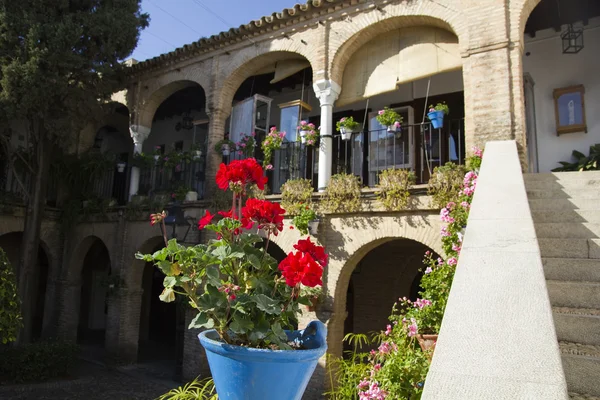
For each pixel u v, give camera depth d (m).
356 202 8.86
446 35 9.02
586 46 10.03
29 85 10.89
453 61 8.86
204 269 2.19
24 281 12.78
